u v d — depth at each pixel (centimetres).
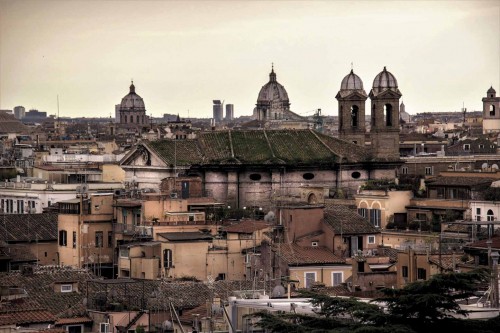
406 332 17025
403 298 17488
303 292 19462
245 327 18288
